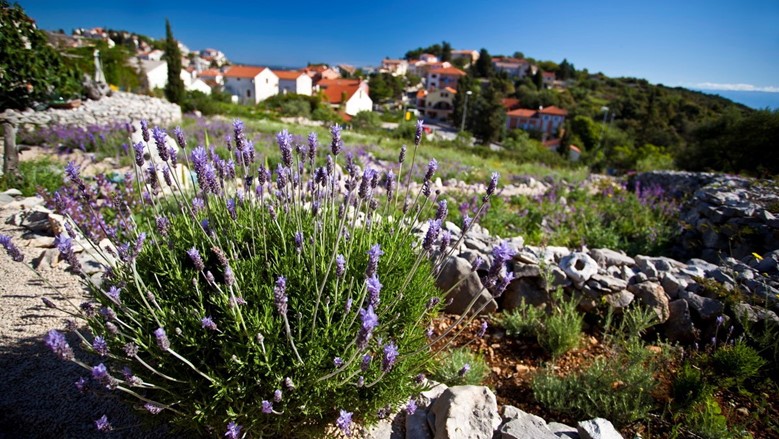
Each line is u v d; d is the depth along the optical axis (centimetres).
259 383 196
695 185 866
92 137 1030
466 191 977
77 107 1315
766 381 298
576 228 695
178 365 205
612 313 376
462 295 396
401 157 289
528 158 2139
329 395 210
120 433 232
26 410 240
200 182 234
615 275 411
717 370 303
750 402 290
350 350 213
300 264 235
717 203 619
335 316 229
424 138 2473
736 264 439
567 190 1115
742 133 1450
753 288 384
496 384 311
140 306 221
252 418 196
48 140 1052
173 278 226
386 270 252
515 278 406
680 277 408
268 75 6838
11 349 285
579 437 235
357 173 289
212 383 195
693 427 261
